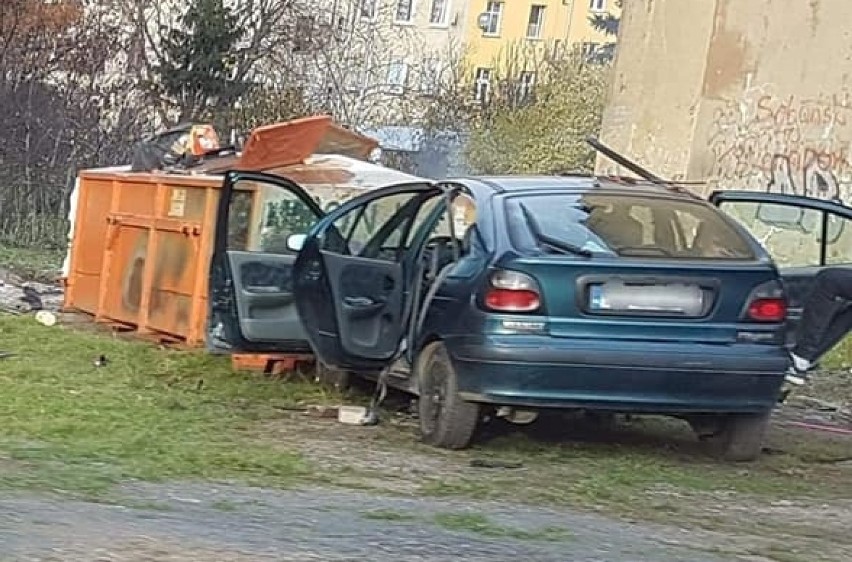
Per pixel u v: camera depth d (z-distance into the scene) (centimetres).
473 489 885
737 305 988
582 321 966
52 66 3519
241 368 1391
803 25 2244
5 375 1273
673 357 966
